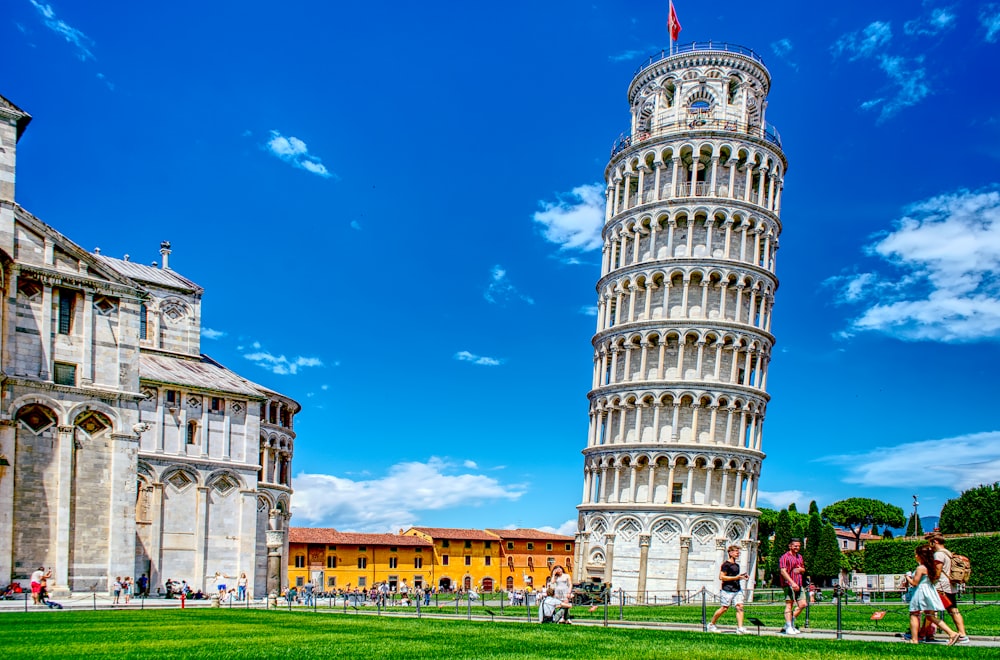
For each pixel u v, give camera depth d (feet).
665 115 324.60
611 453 300.40
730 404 293.64
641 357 302.45
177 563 247.29
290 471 312.09
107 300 189.78
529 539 513.45
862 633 93.04
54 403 177.47
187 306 301.22
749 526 290.76
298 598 244.22
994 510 339.57
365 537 467.52
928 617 81.35
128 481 185.78
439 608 172.14
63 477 176.86
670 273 302.66
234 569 258.78
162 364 271.28
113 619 113.39
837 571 358.02
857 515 509.76
